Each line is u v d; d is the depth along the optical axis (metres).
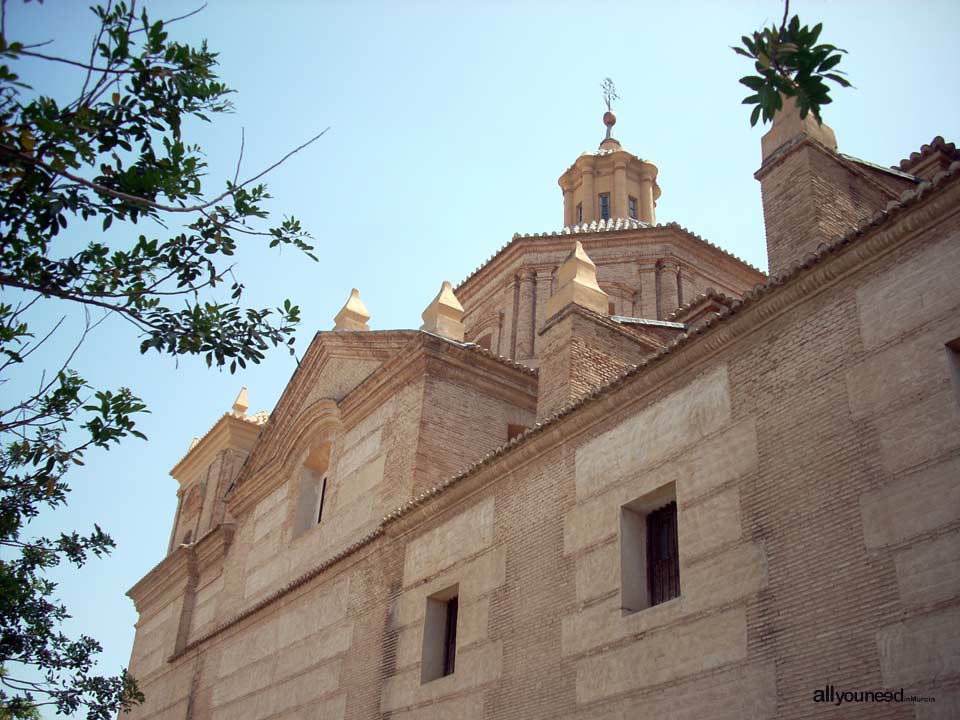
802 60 7.92
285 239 10.01
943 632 9.37
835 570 10.59
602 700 12.67
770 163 16.25
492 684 14.55
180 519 35.34
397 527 18.30
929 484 10.08
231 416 33.84
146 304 9.48
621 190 37.22
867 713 9.68
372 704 17.05
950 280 10.72
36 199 8.62
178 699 25.42
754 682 10.88
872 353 11.20
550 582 14.33
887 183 16.48
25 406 9.56
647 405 13.98
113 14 8.58
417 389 20.70
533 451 15.66
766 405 12.21
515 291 32.84
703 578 12.02
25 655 14.12
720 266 33.25
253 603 23.80
